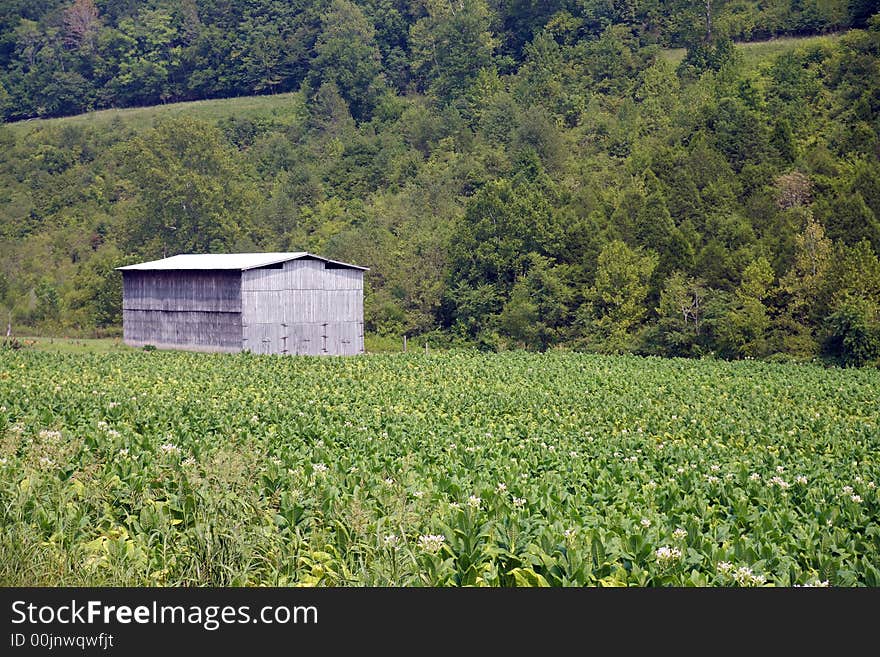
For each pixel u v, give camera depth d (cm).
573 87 16275
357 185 14175
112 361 6406
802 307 8538
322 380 5434
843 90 13912
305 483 2181
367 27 19875
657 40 18125
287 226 13062
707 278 8962
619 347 8844
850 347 7850
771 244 9112
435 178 13412
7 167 15675
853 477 2772
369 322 10219
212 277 7681
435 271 10381
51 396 3944
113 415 3466
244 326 7462
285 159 15138
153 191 13238
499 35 19438
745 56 16450
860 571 1778
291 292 7688
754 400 5078
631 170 12169
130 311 8494
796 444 3503
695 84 15362
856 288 8175
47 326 10781
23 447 2594
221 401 4175
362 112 17688
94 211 14300
